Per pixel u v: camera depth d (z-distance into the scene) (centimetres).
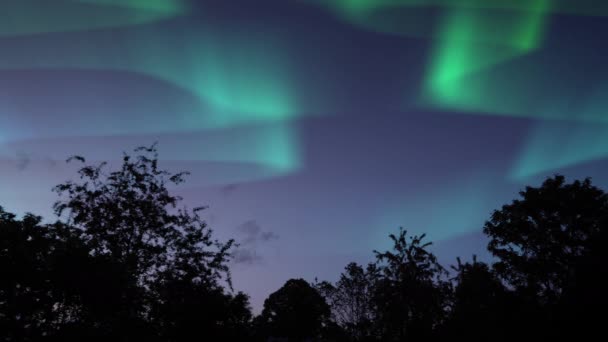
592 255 2380
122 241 2395
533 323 2564
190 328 2395
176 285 2508
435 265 4003
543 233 2969
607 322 2089
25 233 2080
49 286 1880
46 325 1888
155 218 2494
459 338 3192
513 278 3045
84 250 2025
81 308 1934
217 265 2672
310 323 8119
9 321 1798
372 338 4109
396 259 4100
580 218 2908
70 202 2388
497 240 3178
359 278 5603
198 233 2669
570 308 2297
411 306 3822
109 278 1944
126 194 2495
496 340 2811
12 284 1877
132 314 2194
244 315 2683
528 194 3130
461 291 3481
